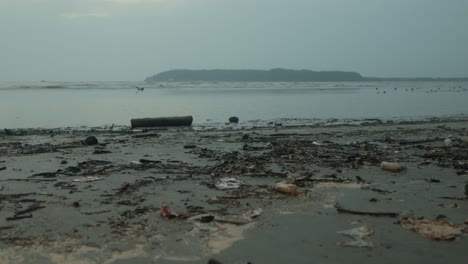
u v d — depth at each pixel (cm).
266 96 6694
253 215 700
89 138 1634
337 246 579
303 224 666
